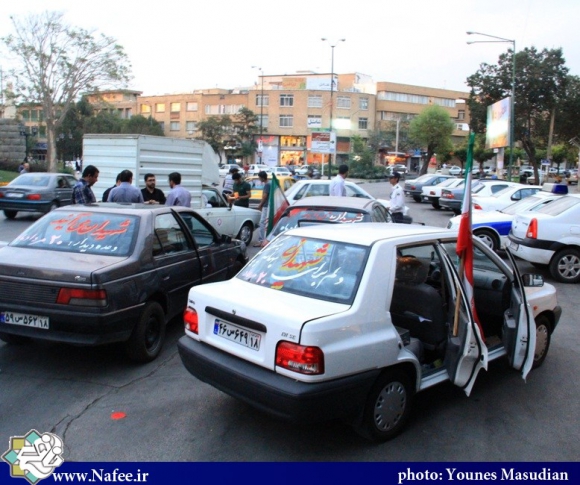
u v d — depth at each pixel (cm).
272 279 425
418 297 454
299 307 369
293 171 5534
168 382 498
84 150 1249
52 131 3994
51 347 583
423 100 8381
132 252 528
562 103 3569
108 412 437
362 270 388
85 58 3906
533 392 496
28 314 484
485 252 502
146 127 6981
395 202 1250
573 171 7475
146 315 531
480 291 532
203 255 652
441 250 448
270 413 356
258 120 7400
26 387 480
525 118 3638
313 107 7362
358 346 362
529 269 1118
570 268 991
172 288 578
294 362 344
